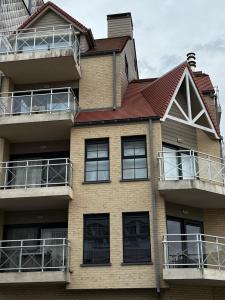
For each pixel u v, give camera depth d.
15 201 17.08
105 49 20.42
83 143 17.66
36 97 18.27
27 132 18.47
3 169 17.84
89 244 16.25
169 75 19.41
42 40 19.88
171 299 15.46
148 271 15.45
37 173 17.53
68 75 19.73
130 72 23.12
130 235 16.14
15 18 27.02
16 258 15.76
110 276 15.58
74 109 18.44
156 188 16.52
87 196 16.80
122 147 17.47
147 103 18.81
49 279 15.22
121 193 16.66
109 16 24.92
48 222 17.92
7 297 16.28
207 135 19.31
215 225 18.06
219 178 17.77
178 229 17.34
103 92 19.34
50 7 21.44
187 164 17.30
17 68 19.41
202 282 15.55
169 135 18.47
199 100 18.80
